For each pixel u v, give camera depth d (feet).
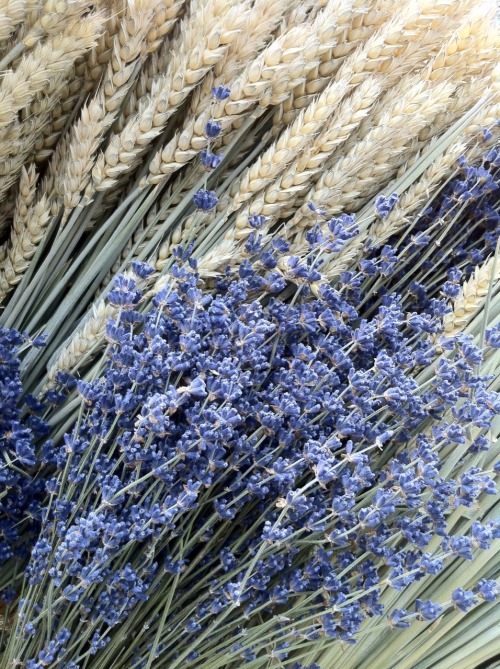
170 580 0.75
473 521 0.83
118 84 0.76
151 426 0.61
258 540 0.74
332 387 0.83
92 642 0.66
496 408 0.74
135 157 0.86
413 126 0.83
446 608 0.82
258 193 0.88
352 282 0.86
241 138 0.91
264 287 0.85
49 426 0.78
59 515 0.67
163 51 0.87
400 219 0.93
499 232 1.03
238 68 0.80
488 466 0.88
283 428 0.76
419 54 0.89
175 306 0.71
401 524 0.71
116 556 0.73
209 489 0.70
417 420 0.78
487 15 0.85
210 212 0.86
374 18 0.85
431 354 0.86
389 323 0.78
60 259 0.88
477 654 0.84
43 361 0.86
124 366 0.70
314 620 0.78
